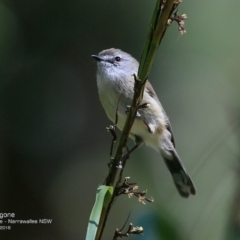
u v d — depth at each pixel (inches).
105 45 457.7
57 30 456.4
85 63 463.2
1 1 446.3
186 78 452.1
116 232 163.5
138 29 459.8
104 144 469.1
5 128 445.4
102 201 161.3
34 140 450.0
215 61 435.2
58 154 456.1
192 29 455.2
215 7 459.8
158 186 444.5
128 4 461.4
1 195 426.3
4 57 449.7
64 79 463.8
